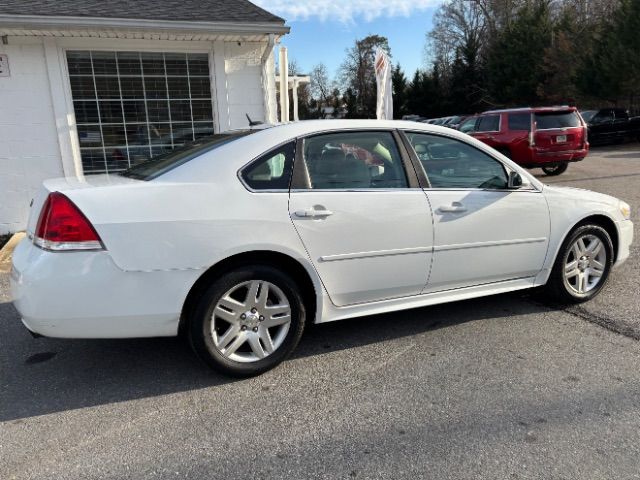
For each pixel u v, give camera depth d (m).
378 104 8.99
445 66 56.75
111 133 7.64
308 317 3.43
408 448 2.47
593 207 4.16
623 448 2.42
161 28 6.79
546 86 32.62
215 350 3.04
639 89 24.16
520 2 46.19
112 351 3.62
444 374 3.18
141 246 2.79
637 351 3.40
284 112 9.19
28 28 6.38
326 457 2.42
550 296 4.22
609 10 32.12
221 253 2.93
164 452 2.48
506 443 2.48
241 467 2.36
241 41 7.77
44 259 2.71
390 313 4.22
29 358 3.53
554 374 3.13
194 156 3.19
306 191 3.19
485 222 3.69
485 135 12.06
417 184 3.52
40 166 7.35
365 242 3.31
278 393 3.01
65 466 2.38
